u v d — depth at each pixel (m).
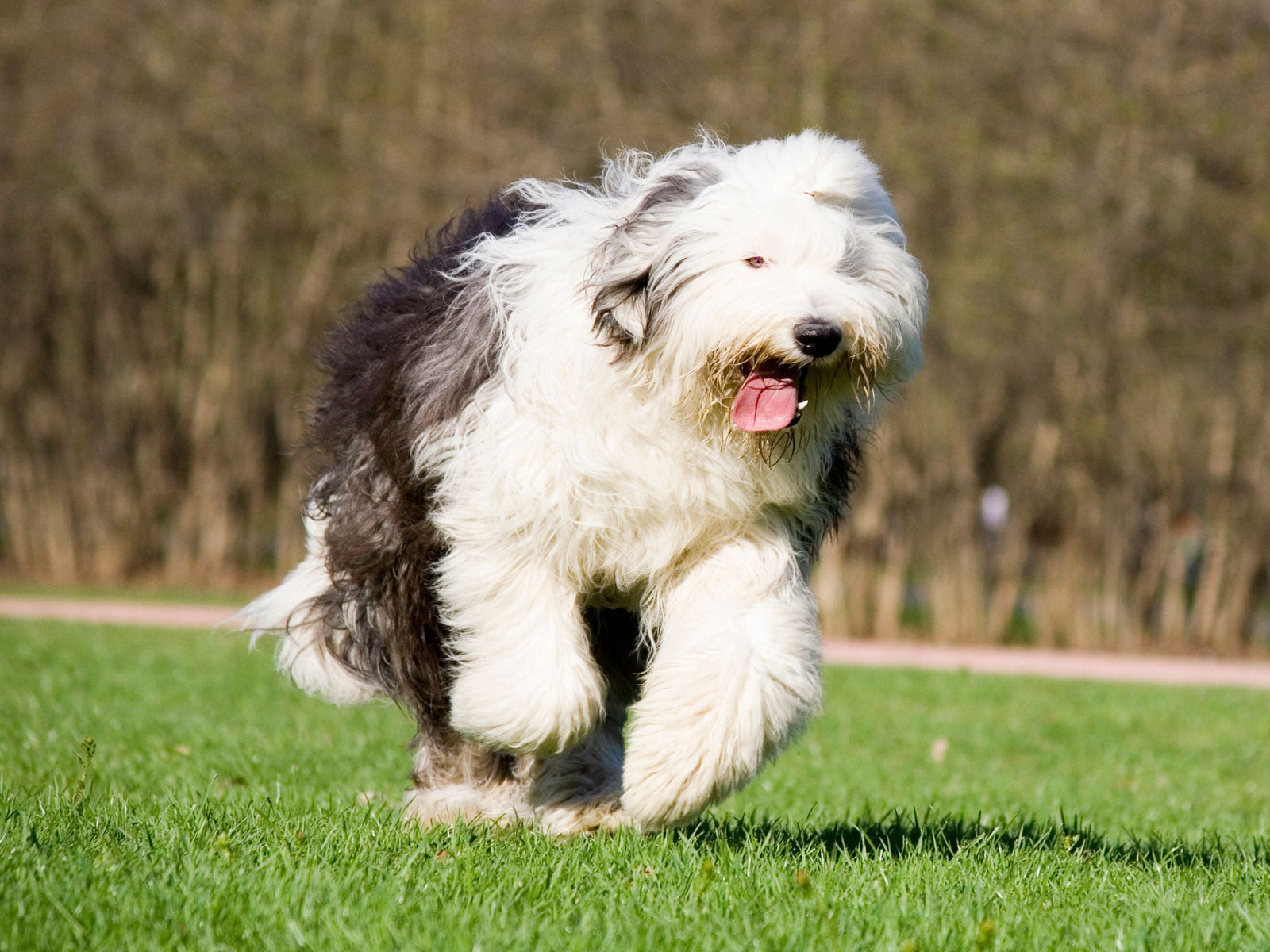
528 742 5.41
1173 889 5.24
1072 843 6.39
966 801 8.56
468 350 5.63
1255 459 25.25
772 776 9.07
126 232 29.28
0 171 29.81
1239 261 24.94
